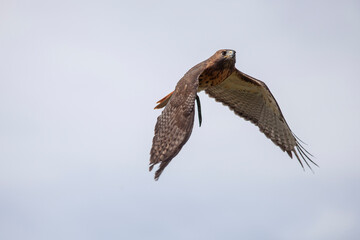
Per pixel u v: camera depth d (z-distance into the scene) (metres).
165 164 11.84
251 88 16.78
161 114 12.93
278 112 16.80
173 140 12.42
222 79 15.98
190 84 12.93
